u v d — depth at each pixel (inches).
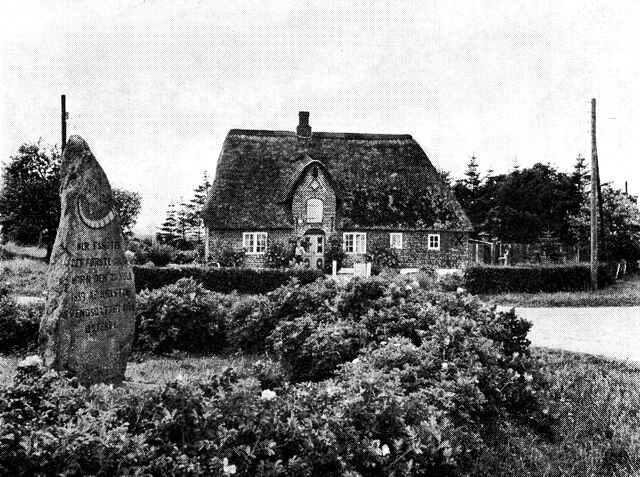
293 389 234.1
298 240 1480.1
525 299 967.6
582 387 408.5
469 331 364.8
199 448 181.9
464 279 1074.7
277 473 185.8
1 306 478.9
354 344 398.6
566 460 291.4
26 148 1368.1
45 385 210.8
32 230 1384.1
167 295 510.6
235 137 1630.2
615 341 586.2
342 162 1633.9
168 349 502.0
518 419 341.4
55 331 329.4
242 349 503.8
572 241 2210.9
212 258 1461.6
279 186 1547.7
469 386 296.8
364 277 494.6
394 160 1665.8
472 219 2829.7
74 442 170.9
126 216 2123.5
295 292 506.3
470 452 271.9
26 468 168.2
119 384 350.9
